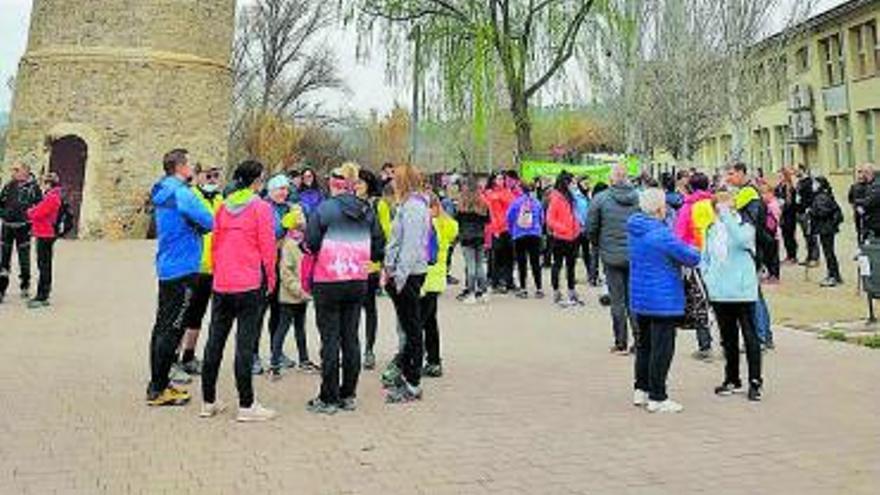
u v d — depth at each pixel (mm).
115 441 5941
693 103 28000
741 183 8594
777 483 5062
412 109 23516
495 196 15320
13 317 11609
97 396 7277
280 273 8125
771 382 7941
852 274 17109
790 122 35406
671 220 10383
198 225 6945
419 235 7301
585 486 5016
